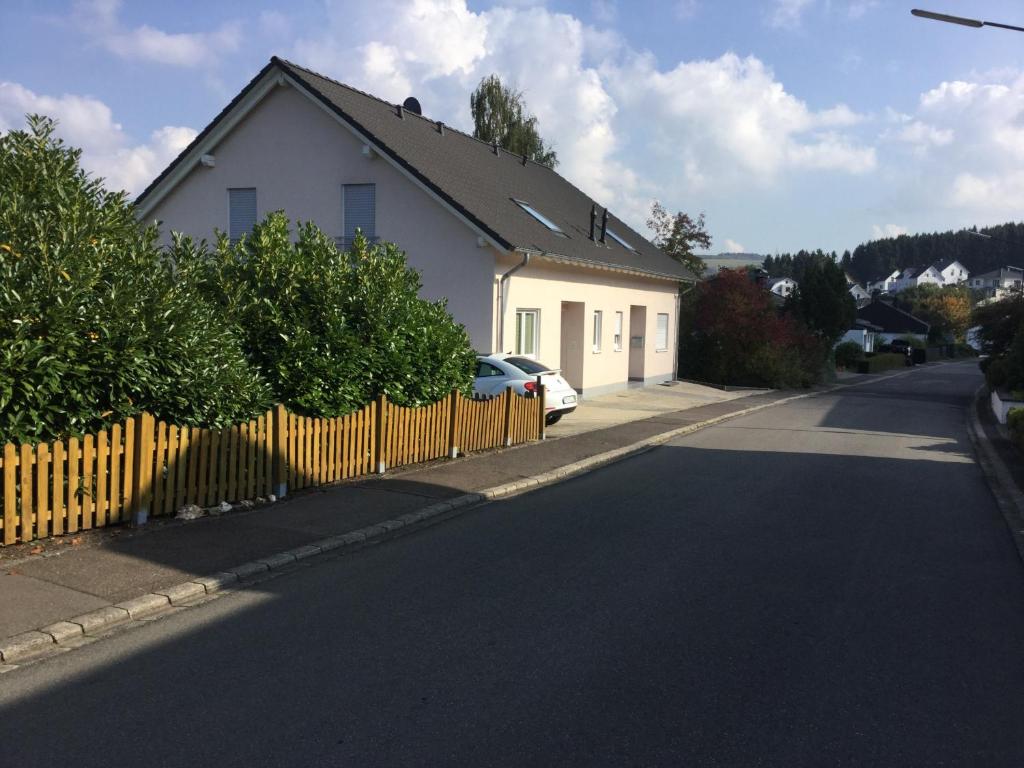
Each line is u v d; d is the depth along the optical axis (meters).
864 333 75.06
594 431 15.71
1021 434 14.59
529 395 14.26
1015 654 5.03
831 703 4.27
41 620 5.05
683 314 33.34
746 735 3.89
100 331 6.87
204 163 19.58
